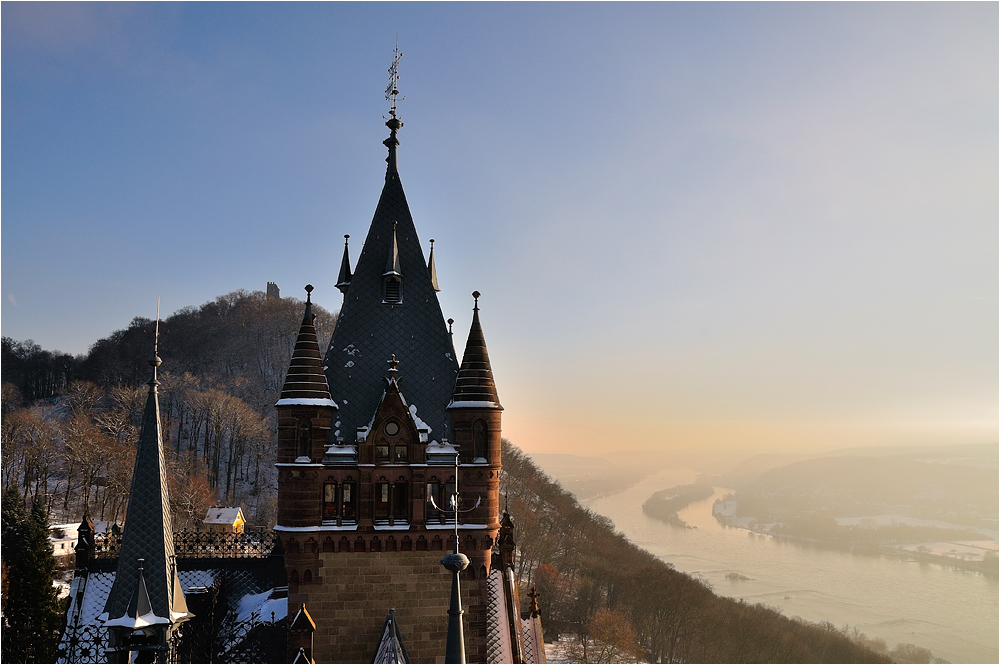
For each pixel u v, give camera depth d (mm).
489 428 42750
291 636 35344
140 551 32469
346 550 40500
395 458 41688
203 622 48500
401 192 48219
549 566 192125
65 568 118750
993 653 181875
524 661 49062
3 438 190625
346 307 44938
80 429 198375
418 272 46781
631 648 155875
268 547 60719
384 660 37719
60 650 44188
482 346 44125
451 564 26094
